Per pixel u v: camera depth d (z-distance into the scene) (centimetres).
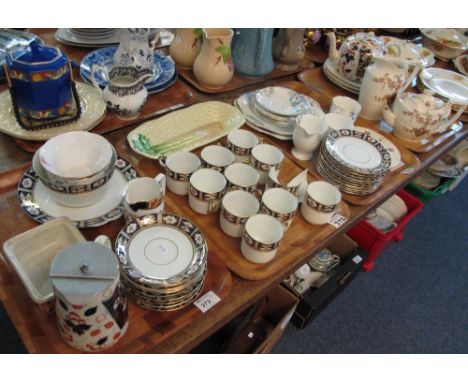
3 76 103
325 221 88
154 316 67
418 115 111
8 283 66
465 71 162
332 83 139
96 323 55
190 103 115
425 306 168
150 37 130
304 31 134
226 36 111
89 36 127
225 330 111
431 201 220
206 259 71
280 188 83
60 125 93
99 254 55
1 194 79
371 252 166
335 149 100
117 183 85
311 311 140
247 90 127
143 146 96
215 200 82
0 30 117
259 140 105
